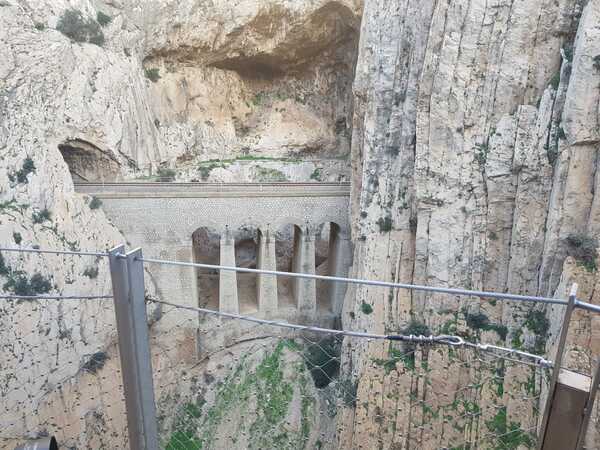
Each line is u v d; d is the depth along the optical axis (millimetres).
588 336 17547
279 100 45000
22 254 23172
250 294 37500
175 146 37781
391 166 28172
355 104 31766
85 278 26219
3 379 21375
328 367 24719
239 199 31578
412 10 26312
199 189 31172
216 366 31250
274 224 32656
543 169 20844
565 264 18922
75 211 26938
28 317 22641
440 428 21984
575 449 4082
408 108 26734
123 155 31875
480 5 22344
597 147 18938
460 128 23562
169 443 19297
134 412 5566
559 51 21281
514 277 22219
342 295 34750
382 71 27812
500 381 20453
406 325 26391
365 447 23047
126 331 5223
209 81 41375
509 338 21906
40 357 22797
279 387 22203
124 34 34594
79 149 29875
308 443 20312
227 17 37844
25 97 25688
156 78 38156
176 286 31219
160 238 30625
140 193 29859
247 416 21594
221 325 32969
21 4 26406
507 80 22188
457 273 24406
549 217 20516
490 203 23016
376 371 24984
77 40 30047
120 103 31766
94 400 24750
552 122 20609
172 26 37188
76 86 28688
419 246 26000
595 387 3828
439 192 24641
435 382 22797
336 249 35375
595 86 18516
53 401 23031
